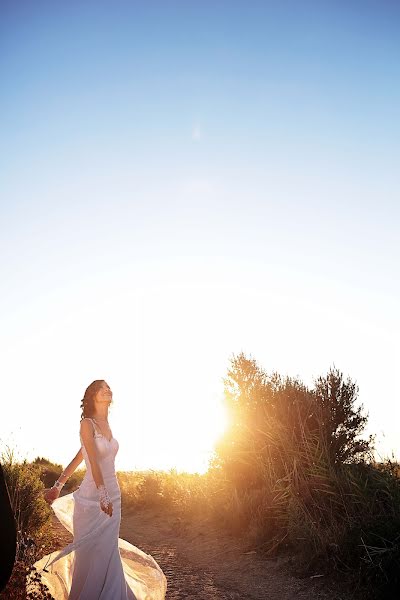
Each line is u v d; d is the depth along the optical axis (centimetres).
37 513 827
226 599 669
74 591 514
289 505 848
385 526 703
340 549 727
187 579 768
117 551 527
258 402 1088
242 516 989
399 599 638
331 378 1015
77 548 516
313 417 999
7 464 840
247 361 1155
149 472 1551
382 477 790
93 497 528
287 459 949
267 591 712
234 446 1102
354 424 983
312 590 694
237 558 870
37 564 540
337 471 866
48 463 2184
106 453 535
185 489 1298
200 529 1069
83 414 554
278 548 854
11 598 444
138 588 544
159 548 1002
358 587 665
